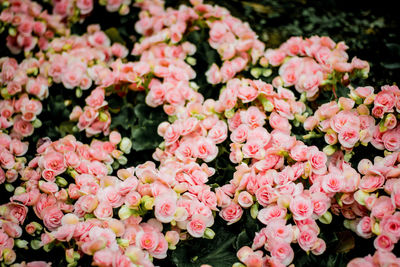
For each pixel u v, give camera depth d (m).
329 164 0.78
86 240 0.72
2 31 0.99
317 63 0.89
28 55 1.00
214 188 0.79
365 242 0.74
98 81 0.89
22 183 0.81
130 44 1.03
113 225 0.72
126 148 0.85
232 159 0.80
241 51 0.91
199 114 0.84
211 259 0.75
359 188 0.72
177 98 0.85
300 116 0.81
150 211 0.76
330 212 0.76
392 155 0.74
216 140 0.81
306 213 0.71
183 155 0.80
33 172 0.81
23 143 0.86
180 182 0.76
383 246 0.69
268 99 0.81
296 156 0.75
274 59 0.90
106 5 1.01
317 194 0.73
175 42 0.93
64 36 1.03
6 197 0.84
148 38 0.94
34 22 0.99
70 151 0.80
